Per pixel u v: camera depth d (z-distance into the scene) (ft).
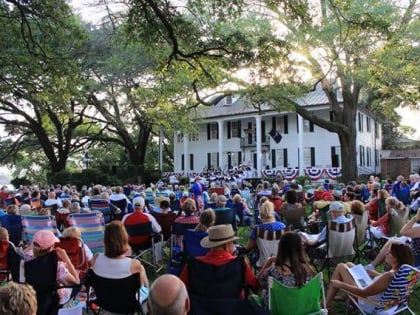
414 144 183.83
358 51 68.13
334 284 17.34
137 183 125.90
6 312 7.98
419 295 22.53
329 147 123.03
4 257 21.45
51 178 129.70
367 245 31.09
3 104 122.83
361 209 28.25
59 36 47.96
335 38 64.08
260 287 16.15
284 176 111.04
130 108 120.26
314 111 125.59
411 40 74.13
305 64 72.69
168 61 42.83
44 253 16.43
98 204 42.24
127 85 112.27
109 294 15.60
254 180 107.96
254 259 22.81
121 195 46.78
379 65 70.38
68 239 21.04
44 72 48.60
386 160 126.31
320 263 27.48
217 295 14.46
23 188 71.97
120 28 45.91
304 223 33.45
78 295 19.74
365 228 28.55
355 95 96.84
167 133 154.40
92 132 152.46
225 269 14.65
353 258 29.22
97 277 15.57
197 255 22.16
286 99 73.10
